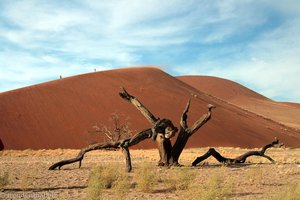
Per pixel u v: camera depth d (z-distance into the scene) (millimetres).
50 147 59656
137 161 24875
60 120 66062
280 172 17469
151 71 97375
